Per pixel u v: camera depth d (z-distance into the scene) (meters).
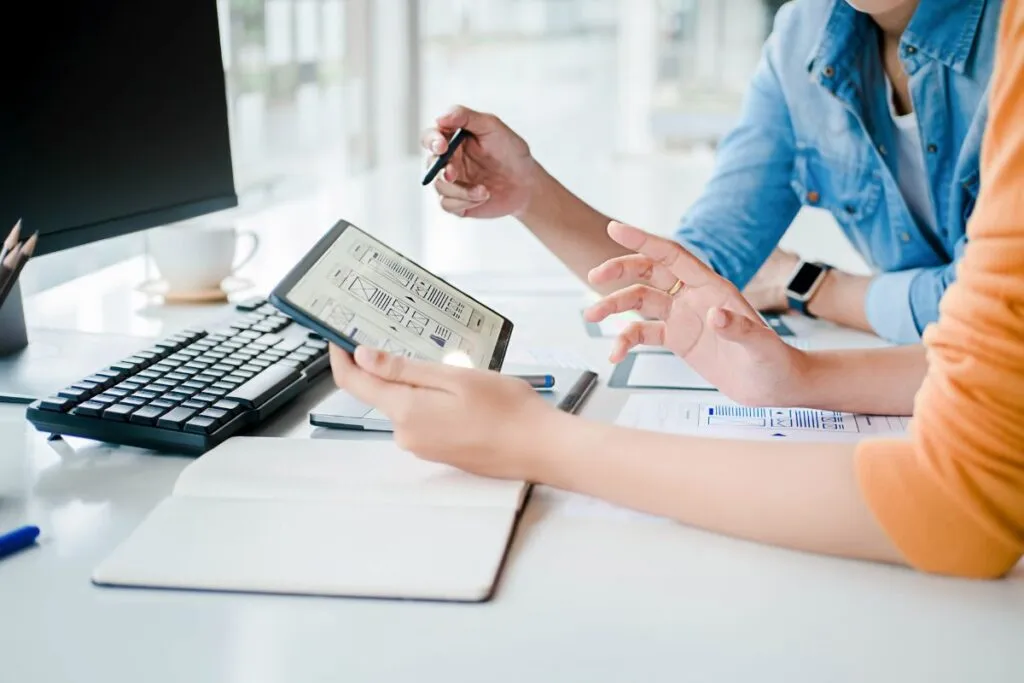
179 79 1.26
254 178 2.67
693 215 1.52
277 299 0.75
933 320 1.32
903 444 0.67
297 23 2.88
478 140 1.25
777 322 1.48
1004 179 0.64
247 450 0.83
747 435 0.91
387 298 0.85
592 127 5.20
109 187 1.15
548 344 1.27
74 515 0.74
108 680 0.53
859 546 0.67
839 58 1.33
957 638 0.58
